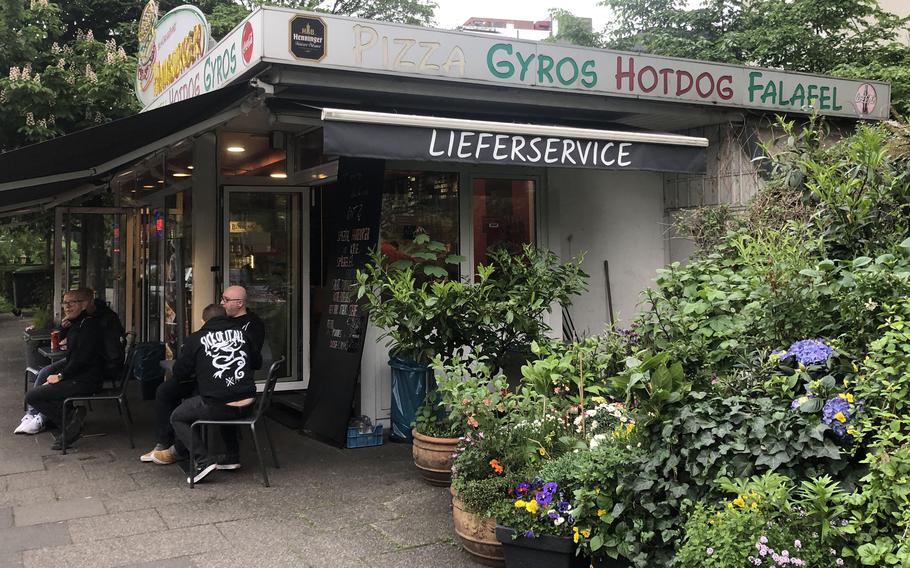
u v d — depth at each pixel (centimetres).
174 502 514
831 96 799
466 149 539
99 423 758
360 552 426
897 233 405
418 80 615
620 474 340
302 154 824
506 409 442
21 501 515
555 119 751
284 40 548
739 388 346
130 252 1181
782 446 304
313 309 877
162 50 839
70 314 668
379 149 512
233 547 433
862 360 326
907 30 1358
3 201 952
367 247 642
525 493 383
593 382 459
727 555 276
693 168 624
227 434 587
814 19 1329
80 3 1472
